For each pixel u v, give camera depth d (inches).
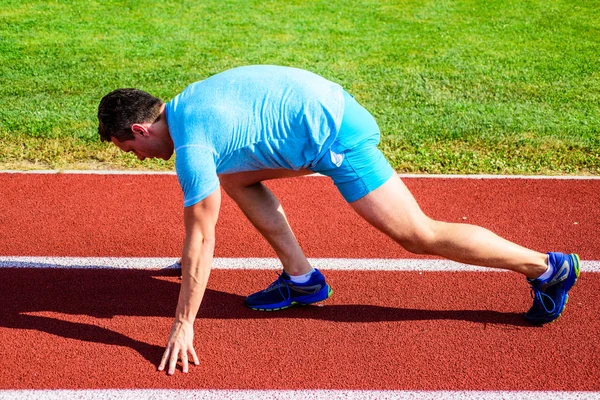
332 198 201.8
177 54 327.6
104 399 123.0
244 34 357.4
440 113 262.2
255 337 140.4
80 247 174.1
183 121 118.9
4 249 172.2
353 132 122.6
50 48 329.7
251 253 172.6
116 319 145.9
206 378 128.4
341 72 307.3
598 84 294.0
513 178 214.5
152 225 185.8
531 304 151.5
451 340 139.6
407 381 128.0
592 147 234.1
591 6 406.0
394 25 374.9
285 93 121.6
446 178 214.7
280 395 124.4
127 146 127.1
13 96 272.2
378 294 155.3
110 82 291.0
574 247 176.7
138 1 404.5
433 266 166.6
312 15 389.4
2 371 129.3
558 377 129.0
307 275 146.3
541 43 348.2
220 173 127.0
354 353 135.7
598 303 151.9
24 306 149.3
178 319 127.5
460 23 378.6
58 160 223.0
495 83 294.8
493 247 131.6
